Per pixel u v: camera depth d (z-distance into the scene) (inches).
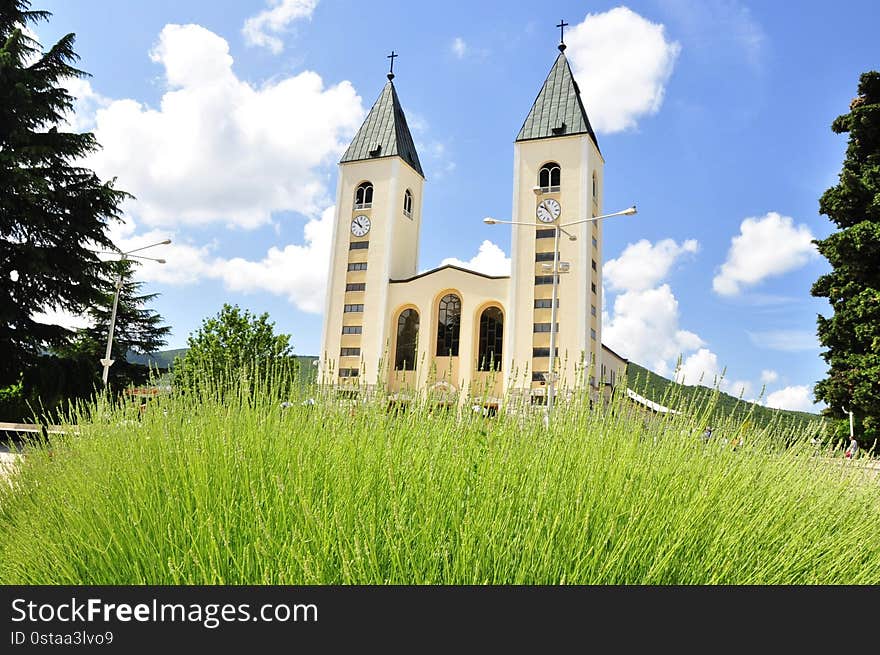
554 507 103.4
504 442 123.3
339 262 2187.5
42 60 906.7
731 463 141.3
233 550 98.6
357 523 96.4
